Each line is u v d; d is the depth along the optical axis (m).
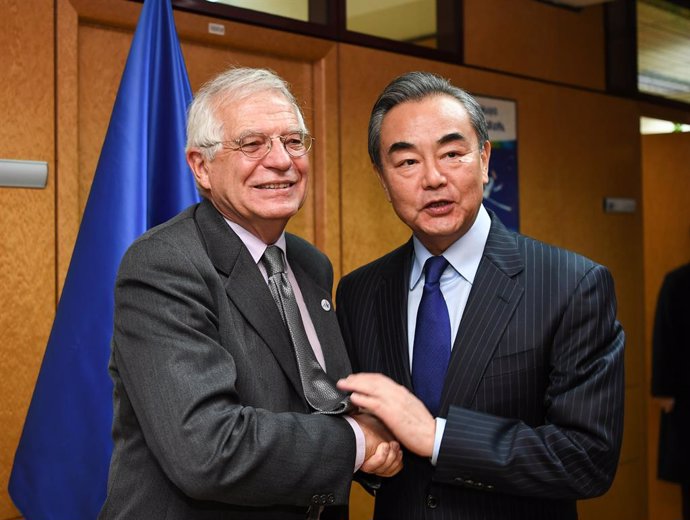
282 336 1.38
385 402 1.37
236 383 1.31
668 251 5.10
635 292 4.19
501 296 1.52
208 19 2.54
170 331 1.25
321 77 2.88
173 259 1.30
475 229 1.59
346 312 1.74
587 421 1.41
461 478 1.40
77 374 1.74
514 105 3.53
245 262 1.39
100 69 2.35
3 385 2.15
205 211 1.44
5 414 2.16
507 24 3.51
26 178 2.16
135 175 1.79
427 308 1.58
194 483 1.19
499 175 3.47
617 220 4.08
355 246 2.96
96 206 1.79
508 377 1.48
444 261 1.59
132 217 1.77
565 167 3.79
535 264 1.55
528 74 3.61
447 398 1.49
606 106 4.00
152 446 1.24
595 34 3.95
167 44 1.90
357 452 1.32
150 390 1.23
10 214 2.15
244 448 1.20
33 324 2.20
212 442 1.19
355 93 2.97
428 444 1.39
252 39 2.66
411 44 3.16
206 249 1.39
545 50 3.69
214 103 1.40
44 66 2.21
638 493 4.15
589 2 3.72
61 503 1.74
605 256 4.01
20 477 1.79
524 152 3.58
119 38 2.39
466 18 3.35
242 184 1.38
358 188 2.98
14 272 2.16
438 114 1.49
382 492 1.60
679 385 4.16
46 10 2.21
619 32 4.07
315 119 2.88
